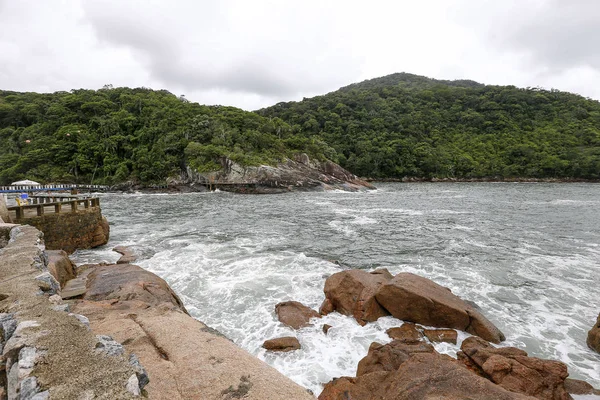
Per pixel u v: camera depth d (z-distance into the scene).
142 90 107.25
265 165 60.06
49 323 3.86
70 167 63.62
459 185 74.00
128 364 3.12
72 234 16.50
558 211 29.16
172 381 3.57
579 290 11.23
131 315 6.07
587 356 7.54
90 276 10.59
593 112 103.94
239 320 9.02
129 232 20.80
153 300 8.41
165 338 4.77
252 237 19.06
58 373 2.86
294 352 7.40
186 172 63.41
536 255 15.24
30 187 41.66
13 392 2.91
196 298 10.43
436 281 11.99
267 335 8.21
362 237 19.12
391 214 28.34
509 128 105.50
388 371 5.71
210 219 25.77
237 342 7.92
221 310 9.62
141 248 16.11
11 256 7.20
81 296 8.70
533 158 87.00
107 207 34.25
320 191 57.84
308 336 8.14
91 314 6.25
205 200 42.72
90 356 3.20
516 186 67.81
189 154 62.81
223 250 15.95
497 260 14.47
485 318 8.60
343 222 24.22
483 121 110.94
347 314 9.22
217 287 11.17
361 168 92.88
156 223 23.95
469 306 9.05
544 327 8.80
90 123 74.06
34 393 2.56
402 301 8.68
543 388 5.68
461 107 122.44
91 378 2.81
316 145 80.00
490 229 21.20
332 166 71.50
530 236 19.12
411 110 121.62
